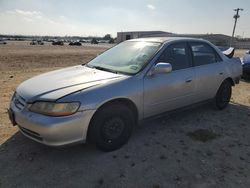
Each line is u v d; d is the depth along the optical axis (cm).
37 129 295
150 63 380
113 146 349
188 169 314
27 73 1036
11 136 388
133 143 377
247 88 788
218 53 516
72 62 1739
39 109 300
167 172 306
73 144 310
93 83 331
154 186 279
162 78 390
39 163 318
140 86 360
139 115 372
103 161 326
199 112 527
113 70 388
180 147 370
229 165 326
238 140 400
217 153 356
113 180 288
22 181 283
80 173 300
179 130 431
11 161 321
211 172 309
